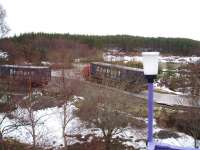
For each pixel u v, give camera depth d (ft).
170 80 130.82
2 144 68.85
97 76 130.00
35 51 208.33
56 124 85.81
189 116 70.13
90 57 225.97
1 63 163.94
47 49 222.89
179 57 271.49
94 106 80.28
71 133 81.25
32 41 257.96
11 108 82.99
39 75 117.19
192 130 72.64
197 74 90.84
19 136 77.92
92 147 73.87
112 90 93.20
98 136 79.61
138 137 79.20
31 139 76.95
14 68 123.44
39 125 82.58
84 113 83.82
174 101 99.09
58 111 87.81
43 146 73.61
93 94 83.25
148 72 16.15
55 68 148.25
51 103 94.68
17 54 195.52
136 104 93.66
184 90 110.01
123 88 110.93
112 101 79.30
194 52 307.78
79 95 96.99
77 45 251.80
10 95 88.79
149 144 15.38
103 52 266.36
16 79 112.06
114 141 76.95
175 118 84.38
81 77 134.10
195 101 68.80
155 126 84.99
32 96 86.43
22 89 100.01
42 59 199.11
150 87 16.40
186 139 75.77
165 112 89.10
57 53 184.85
